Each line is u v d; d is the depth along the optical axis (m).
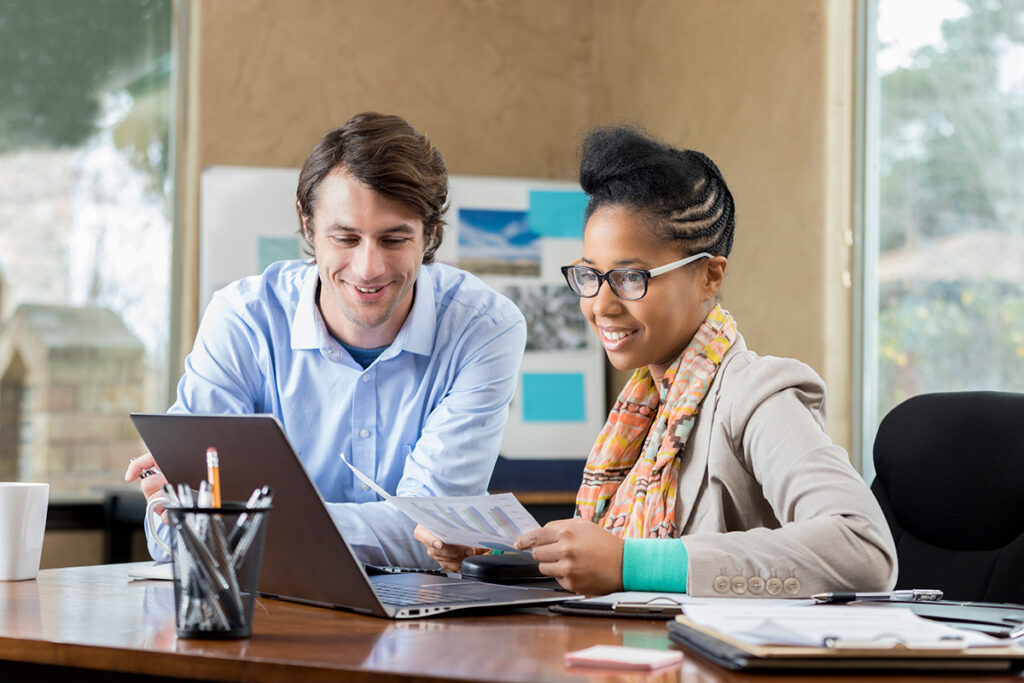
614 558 1.28
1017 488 1.74
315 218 1.73
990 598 1.71
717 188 1.59
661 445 1.54
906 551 1.87
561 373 4.10
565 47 4.46
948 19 3.08
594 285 1.54
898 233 3.21
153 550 1.71
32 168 3.94
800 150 3.40
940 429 1.87
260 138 4.02
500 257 4.09
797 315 3.39
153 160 4.06
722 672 0.92
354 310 1.75
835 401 3.29
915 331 3.13
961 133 3.02
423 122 4.24
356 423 1.92
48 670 1.10
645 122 4.17
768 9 3.53
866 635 0.92
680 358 1.57
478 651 1.00
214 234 3.84
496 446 1.92
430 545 1.59
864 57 3.33
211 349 1.93
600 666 0.93
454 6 4.31
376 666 0.92
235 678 0.96
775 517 1.47
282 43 4.07
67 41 3.99
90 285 3.98
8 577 1.54
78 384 3.95
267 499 1.09
